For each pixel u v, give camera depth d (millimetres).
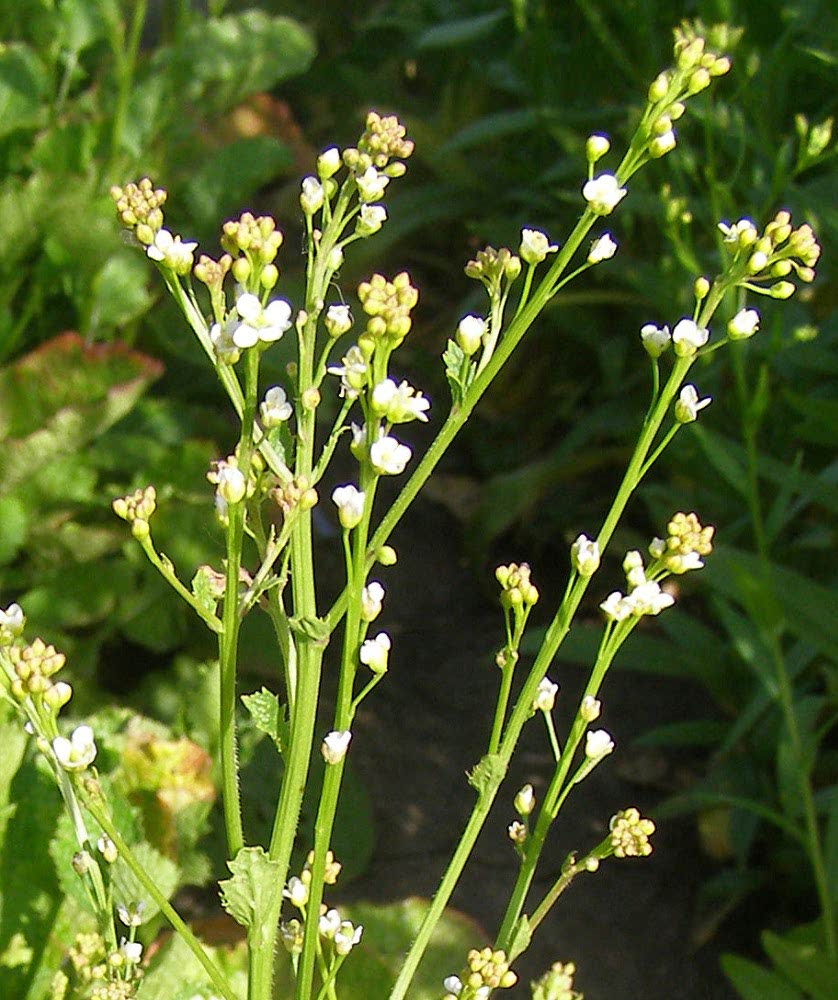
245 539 377
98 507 390
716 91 434
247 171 465
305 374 153
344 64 695
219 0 448
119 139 425
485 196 576
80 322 427
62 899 271
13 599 396
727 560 318
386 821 398
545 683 167
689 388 156
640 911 373
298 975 161
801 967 283
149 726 313
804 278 159
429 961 278
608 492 504
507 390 550
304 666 149
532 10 539
